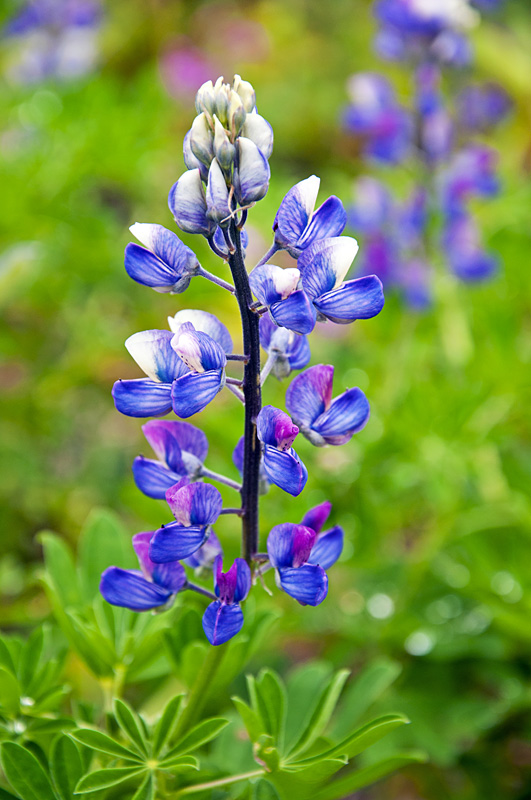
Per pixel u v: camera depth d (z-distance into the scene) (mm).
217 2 1514
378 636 544
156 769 411
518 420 613
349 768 550
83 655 443
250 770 451
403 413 553
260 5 1559
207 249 731
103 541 471
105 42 1315
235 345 764
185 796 422
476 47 1090
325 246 391
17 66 974
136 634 451
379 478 558
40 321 783
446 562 565
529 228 788
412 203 681
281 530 398
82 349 759
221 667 433
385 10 701
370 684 459
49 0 962
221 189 386
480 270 677
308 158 1284
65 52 972
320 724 430
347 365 676
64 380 757
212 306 762
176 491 397
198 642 448
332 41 1451
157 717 443
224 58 1405
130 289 769
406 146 690
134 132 764
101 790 408
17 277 678
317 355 698
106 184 832
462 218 686
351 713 456
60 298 754
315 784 410
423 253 694
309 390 405
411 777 543
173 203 391
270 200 806
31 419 758
